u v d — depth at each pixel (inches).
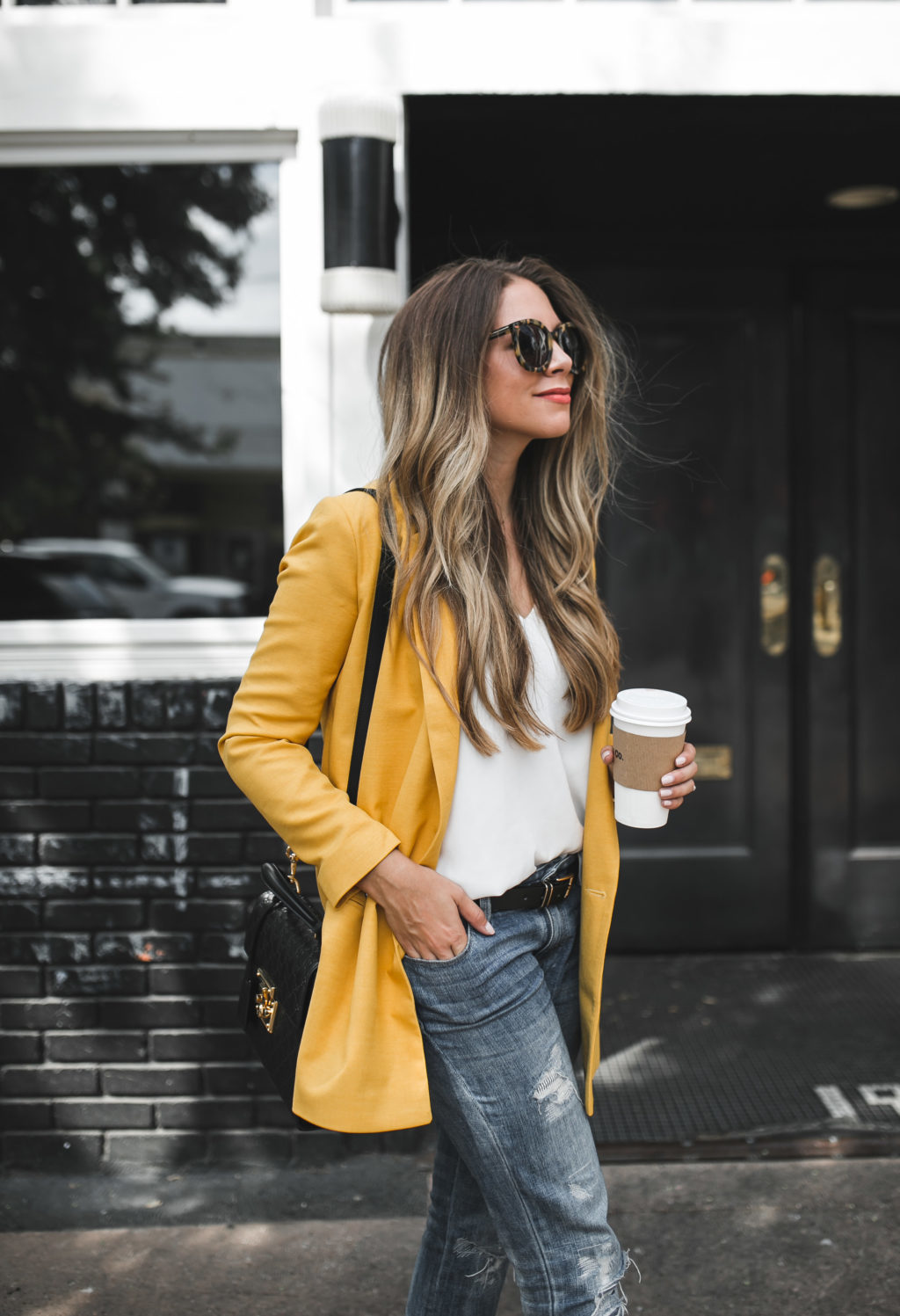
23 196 121.2
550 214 150.6
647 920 160.4
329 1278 93.5
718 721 160.1
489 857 61.1
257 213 119.9
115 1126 113.7
